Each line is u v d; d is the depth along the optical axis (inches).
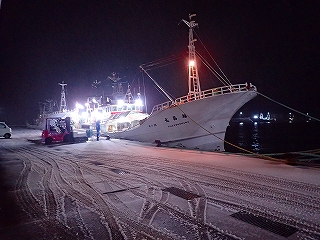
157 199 219.9
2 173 350.6
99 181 293.0
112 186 269.0
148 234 153.3
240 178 280.1
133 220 175.3
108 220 176.9
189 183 270.2
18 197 235.9
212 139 748.0
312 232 150.6
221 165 356.5
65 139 790.5
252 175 291.3
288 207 191.0
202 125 724.0
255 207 192.9
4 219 183.0
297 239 142.4
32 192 252.1
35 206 209.8
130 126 962.1
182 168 348.8
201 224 165.2
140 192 243.1
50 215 188.9
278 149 1497.3
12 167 397.7
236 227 159.3
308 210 184.4
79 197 232.5
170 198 221.6
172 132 757.9
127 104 1130.7
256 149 1503.4
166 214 184.2
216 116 717.9
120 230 160.1
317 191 226.8
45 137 753.0
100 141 808.9
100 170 357.4
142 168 361.7
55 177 319.9
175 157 447.2
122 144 708.7
